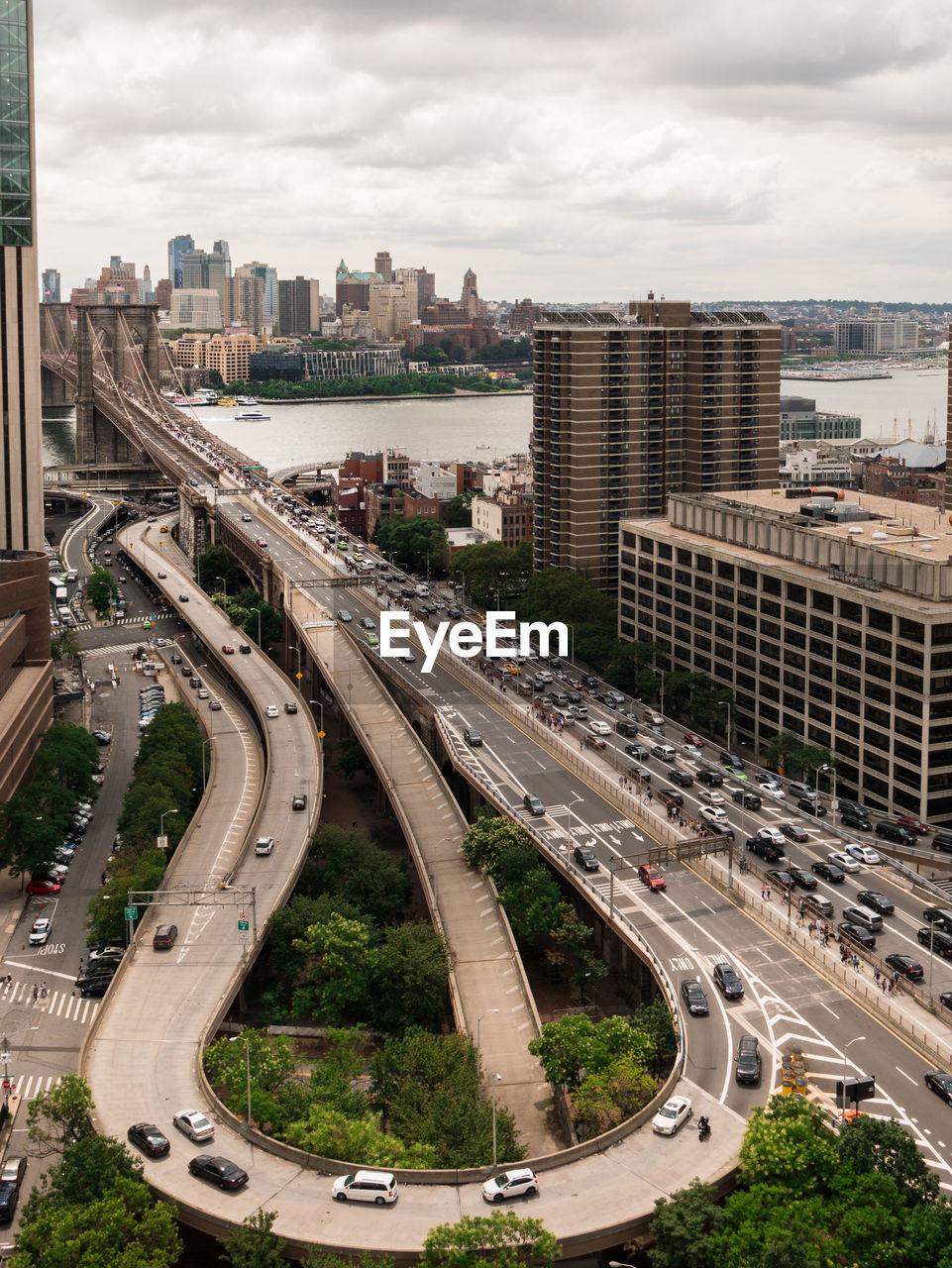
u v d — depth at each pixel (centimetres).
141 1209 13950
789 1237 12912
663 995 18838
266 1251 13488
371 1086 17788
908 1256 12950
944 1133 15375
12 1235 15112
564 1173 14762
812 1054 17025
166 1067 17175
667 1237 13550
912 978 18775
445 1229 13238
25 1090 18062
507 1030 19175
